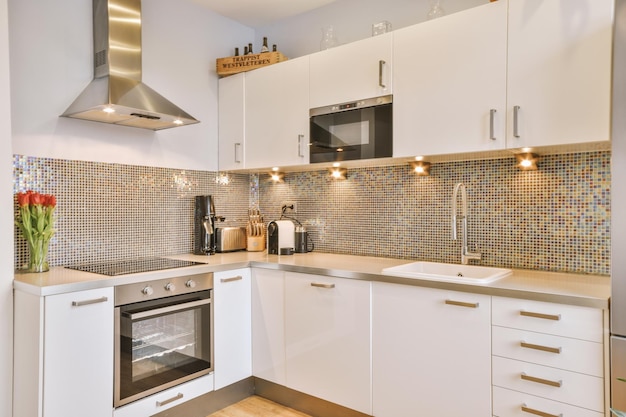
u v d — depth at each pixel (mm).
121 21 2559
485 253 2553
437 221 2725
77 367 1983
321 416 2535
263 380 2840
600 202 2182
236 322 2729
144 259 2846
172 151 3080
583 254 2232
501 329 1879
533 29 1985
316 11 3248
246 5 3203
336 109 2668
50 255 2461
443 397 2041
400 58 2408
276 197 3559
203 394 2559
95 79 2580
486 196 2547
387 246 2951
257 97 3102
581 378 1687
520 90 2020
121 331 2150
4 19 2047
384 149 2467
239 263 2740
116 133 2764
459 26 2201
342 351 2389
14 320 2045
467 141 2176
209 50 3289
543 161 2346
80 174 2586
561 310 1730
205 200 3135
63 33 2492
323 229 3281
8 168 2053
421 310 2111
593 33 1837
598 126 1824
